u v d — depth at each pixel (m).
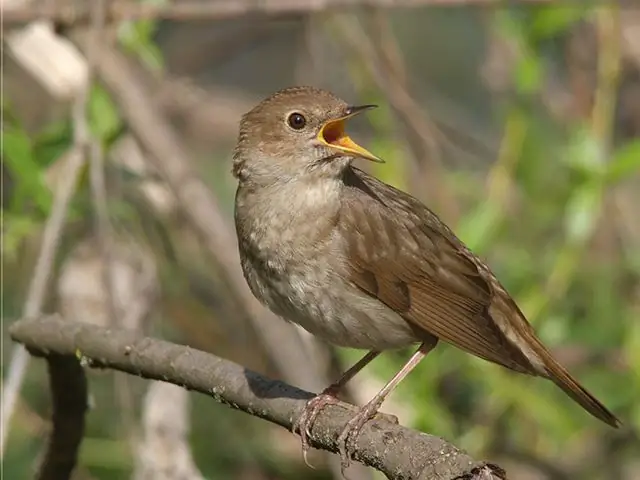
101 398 11.97
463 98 15.56
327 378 12.01
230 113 14.77
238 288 11.67
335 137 9.23
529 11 11.98
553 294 11.81
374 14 12.79
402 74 13.05
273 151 9.03
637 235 13.50
